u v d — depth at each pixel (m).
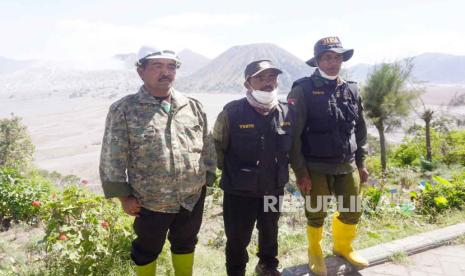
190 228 2.83
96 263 3.42
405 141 20.95
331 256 3.61
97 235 3.51
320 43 3.10
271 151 2.86
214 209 6.66
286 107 3.00
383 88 17.05
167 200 2.57
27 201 6.84
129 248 3.65
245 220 2.94
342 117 3.12
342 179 3.30
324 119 3.09
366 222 5.05
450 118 22.97
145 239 2.70
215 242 4.73
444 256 3.71
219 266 3.81
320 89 3.13
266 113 2.88
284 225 5.06
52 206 3.62
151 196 2.54
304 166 3.17
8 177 8.36
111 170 2.46
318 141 3.11
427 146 17.88
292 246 4.28
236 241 2.99
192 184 2.66
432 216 5.37
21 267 3.70
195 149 2.69
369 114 17.56
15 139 30.20
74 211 3.62
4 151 29.30
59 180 14.91
